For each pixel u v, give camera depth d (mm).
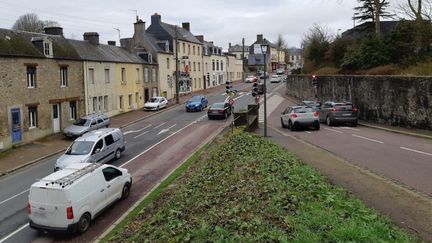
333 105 27500
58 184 11492
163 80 54250
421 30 30609
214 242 6301
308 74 52688
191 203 9703
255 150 15172
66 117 31922
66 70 32031
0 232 12008
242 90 68438
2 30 27328
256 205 7926
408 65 30688
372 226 6289
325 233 6047
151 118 39625
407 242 5844
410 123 22812
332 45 51250
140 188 15609
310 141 19422
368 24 48406
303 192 8305
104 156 19938
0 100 24891
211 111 36469
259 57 31156
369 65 36438
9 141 25594
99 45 41312
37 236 11648
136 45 52656
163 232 7684
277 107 44750
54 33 35438
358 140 19203
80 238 11328
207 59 74562
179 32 63250
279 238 6020
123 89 42938
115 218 12617
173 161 20078
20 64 26672
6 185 17859
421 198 8438
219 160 15289
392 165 12430
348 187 9508
